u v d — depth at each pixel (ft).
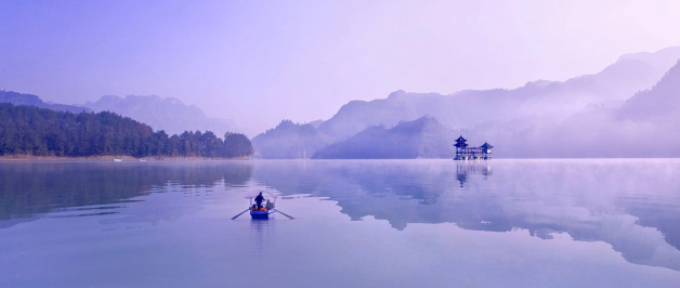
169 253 40.78
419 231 51.42
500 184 122.93
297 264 37.11
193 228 53.31
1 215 63.82
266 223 57.21
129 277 33.73
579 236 48.26
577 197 86.17
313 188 113.39
